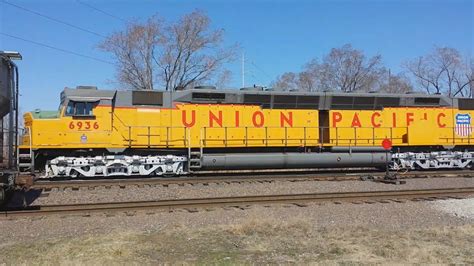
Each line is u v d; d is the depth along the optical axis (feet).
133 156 63.87
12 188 39.52
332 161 71.36
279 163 69.51
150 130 65.10
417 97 76.28
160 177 64.69
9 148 38.32
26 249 27.53
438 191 50.78
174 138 65.98
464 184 61.11
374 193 48.98
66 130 61.57
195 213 39.17
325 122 73.56
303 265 23.75
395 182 60.13
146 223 35.42
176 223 35.32
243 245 28.27
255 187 54.95
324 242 29.14
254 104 69.77
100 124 62.80
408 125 75.41
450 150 78.48
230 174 70.85
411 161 75.56
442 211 41.73
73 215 37.76
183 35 153.69
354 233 31.99
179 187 53.93
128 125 64.23
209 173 72.69
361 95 73.51
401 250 27.14
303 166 71.10
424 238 30.60
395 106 75.51
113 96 63.93
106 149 63.31
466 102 79.36
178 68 154.20
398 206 43.45
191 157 66.69
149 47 151.74
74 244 28.37
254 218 35.65
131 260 24.67
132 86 151.94
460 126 78.48
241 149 69.87
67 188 52.08
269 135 69.82
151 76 152.87
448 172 72.33
